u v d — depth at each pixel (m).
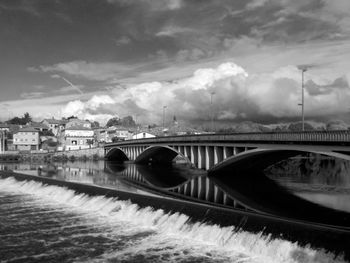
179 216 32.78
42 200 49.78
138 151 120.00
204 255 26.44
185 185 58.19
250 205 38.56
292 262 23.56
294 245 23.86
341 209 37.28
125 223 35.84
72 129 193.38
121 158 165.62
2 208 44.03
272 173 81.12
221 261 25.20
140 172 87.25
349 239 21.47
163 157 123.50
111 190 43.81
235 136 65.00
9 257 27.05
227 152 69.44
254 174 77.62
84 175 75.19
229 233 28.06
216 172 75.44
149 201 37.22
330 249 22.19
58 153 157.50
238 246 27.00
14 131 193.00
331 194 48.25
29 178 65.44
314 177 72.44
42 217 39.09
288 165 98.81
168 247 28.41
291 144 51.56
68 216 39.41
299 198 44.59
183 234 31.08
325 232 22.84
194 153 81.12
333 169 93.88
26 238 31.53
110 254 27.39
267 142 56.66
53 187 55.00
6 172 76.50
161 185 57.84
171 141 91.19
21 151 169.25
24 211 42.25
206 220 30.44
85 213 40.75
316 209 37.12
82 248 28.80
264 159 69.25
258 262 24.64
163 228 33.19
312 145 47.81
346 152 43.75
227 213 29.02
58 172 83.44
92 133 197.62
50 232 33.25
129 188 50.31
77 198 47.47
